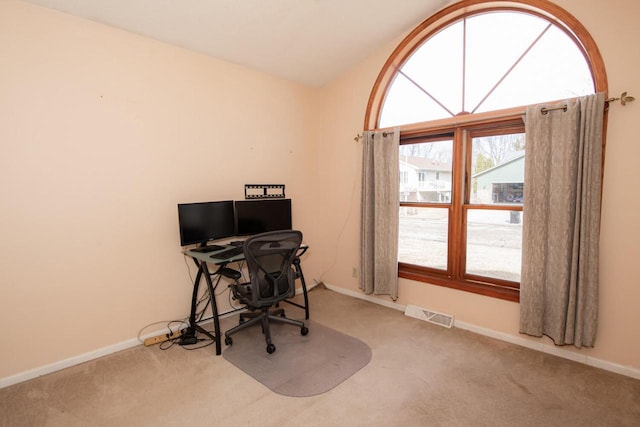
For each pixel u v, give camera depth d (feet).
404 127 10.17
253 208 10.35
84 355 7.63
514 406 5.95
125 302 8.25
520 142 8.29
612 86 6.64
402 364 7.39
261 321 8.77
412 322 9.78
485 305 8.84
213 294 8.13
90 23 7.41
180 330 9.15
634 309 6.66
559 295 7.25
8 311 6.67
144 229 8.49
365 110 11.23
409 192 10.68
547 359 7.52
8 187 6.55
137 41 8.16
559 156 7.19
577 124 6.86
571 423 5.51
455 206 9.43
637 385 6.47
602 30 6.70
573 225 7.02
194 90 9.30
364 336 8.84
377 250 10.78
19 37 6.55
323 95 12.78
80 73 7.32
